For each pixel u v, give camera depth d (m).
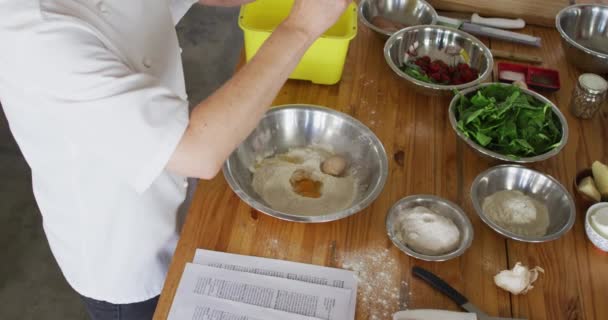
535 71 1.35
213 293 0.90
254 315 0.87
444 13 1.57
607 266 0.98
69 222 0.95
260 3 1.33
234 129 0.78
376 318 0.88
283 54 0.82
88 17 0.74
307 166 1.15
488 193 1.08
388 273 0.94
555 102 1.30
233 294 0.90
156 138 0.71
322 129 1.20
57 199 0.92
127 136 0.70
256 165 1.15
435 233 0.97
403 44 1.39
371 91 1.31
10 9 0.66
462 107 1.19
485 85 1.21
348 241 0.99
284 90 1.29
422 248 0.97
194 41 2.77
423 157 1.16
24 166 2.14
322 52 1.23
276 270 0.94
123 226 0.96
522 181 1.09
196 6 2.94
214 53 2.72
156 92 0.71
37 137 0.81
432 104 1.29
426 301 0.91
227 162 1.06
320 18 0.84
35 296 1.78
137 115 0.69
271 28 1.37
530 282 0.94
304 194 1.09
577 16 1.46
